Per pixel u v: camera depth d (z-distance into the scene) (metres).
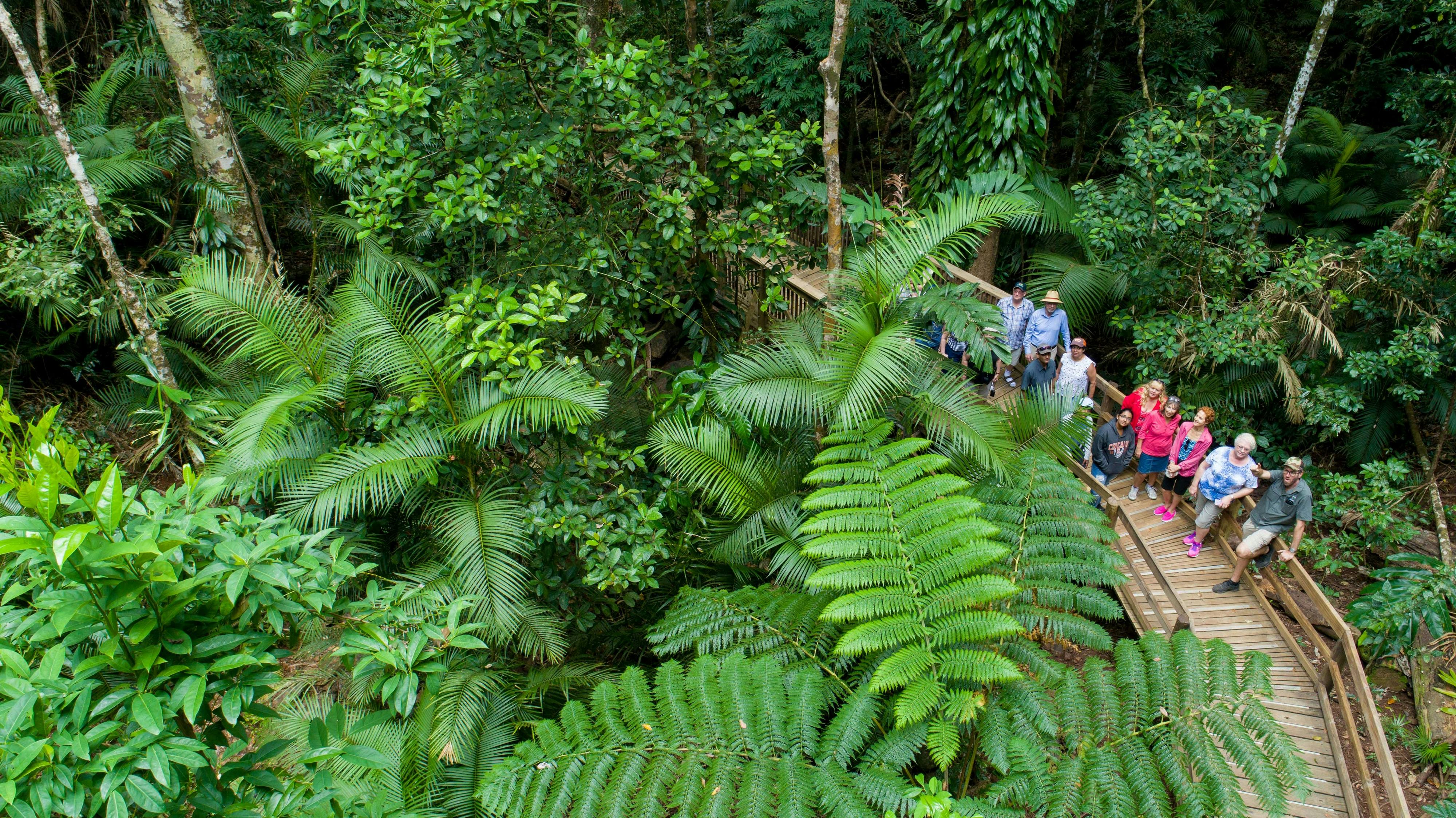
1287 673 6.06
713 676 4.73
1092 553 5.26
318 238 9.62
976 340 5.76
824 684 4.97
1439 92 10.27
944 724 4.36
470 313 5.79
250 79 9.98
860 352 5.62
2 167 7.87
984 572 5.29
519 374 5.68
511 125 6.80
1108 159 12.41
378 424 5.86
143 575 2.23
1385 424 9.27
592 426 6.49
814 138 7.02
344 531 5.95
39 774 2.12
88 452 7.73
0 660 2.17
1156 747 4.36
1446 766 5.82
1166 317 9.45
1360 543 8.60
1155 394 7.58
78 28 11.25
